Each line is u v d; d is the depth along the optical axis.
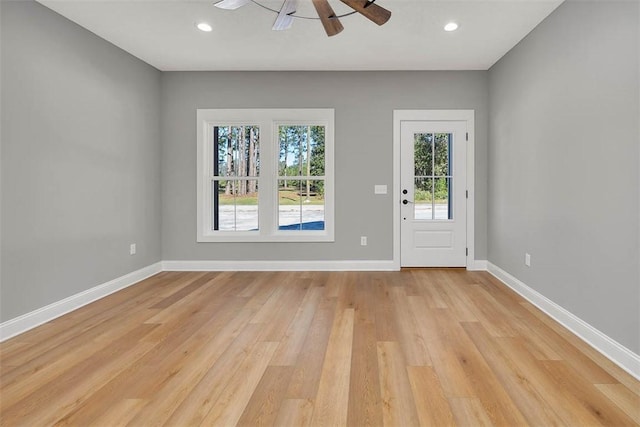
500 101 4.21
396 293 3.71
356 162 4.71
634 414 1.71
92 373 2.11
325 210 4.77
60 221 3.14
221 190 4.96
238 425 1.65
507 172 4.02
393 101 4.67
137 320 2.97
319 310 3.20
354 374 2.09
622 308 2.21
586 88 2.57
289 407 1.78
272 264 4.79
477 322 2.90
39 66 2.91
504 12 3.09
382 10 2.24
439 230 4.75
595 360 2.26
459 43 3.76
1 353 2.38
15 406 1.79
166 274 4.60
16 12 2.71
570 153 2.78
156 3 2.99
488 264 4.64
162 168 4.79
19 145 2.75
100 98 3.62
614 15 2.27
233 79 4.70
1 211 2.62
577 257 2.68
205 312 3.16
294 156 4.87
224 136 4.93
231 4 2.27
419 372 2.11
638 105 2.07
